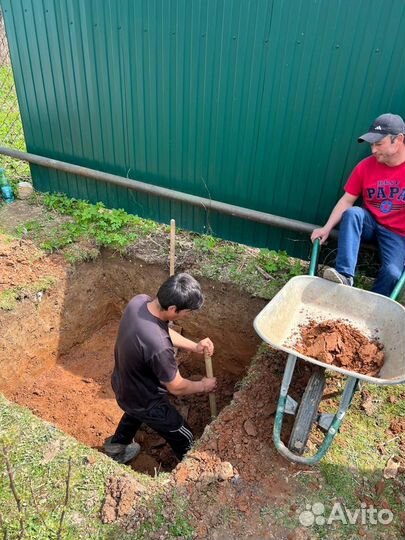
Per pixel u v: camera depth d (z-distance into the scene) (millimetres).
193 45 3582
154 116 4102
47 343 4082
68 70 4309
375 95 3209
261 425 2707
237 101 3648
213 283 3990
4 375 3693
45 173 5148
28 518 2197
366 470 2512
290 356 2342
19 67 4578
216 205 4137
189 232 4559
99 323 4688
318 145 3555
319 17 3102
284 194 3895
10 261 4051
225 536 2191
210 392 3256
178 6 3480
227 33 3414
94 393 4023
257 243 4305
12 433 2607
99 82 4211
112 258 4430
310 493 2385
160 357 2570
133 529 2193
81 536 2160
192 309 2588
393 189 3250
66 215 4852
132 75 3996
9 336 3670
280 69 3377
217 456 2529
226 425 2713
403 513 2322
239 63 3484
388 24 2961
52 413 3783
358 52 3113
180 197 4281
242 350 4105
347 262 3146
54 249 4273
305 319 2801
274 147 3711
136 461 3500
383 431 2738
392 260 3305
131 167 4543
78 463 2469
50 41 4234
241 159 3898
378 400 2924
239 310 3941
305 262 4180
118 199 4848
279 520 2262
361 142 3127
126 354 2635
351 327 2650
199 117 3877
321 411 2846
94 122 4477
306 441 2477
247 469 2471
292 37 3232
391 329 2586
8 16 4320
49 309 4023
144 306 2688
